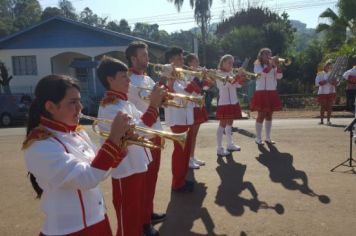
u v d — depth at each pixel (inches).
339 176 220.8
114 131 84.0
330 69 421.7
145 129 101.3
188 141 199.9
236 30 1052.5
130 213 129.9
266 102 299.4
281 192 199.0
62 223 83.9
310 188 203.0
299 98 741.9
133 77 153.9
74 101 85.2
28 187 233.9
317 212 172.6
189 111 199.5
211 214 175.0
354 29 765.9
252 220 166.9
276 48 1007.6
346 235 150.5
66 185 81.5
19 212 192.7
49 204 84.4
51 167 80.6
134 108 134.6
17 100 653.9
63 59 901.2
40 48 837.2
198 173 236.8
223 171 239.6
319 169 235.6
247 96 730.2
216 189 207.5
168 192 205.3
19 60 851.4
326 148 288.4
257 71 293.7
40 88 84.4
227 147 295.9
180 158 199.6
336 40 818.8
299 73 928.9
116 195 131.0
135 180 129.3
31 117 85.9
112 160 83.4
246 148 299.0
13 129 534.9
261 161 259.4
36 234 167.0
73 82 86.4
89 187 81.9
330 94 411.2
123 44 820.6
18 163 298.5
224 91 275.9
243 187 208.8
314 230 155.3
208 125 455.5
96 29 811.4
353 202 181.8
